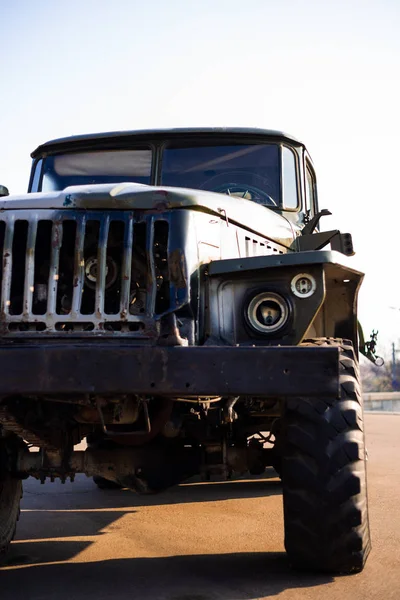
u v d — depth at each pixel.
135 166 5.80
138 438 4.04
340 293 4.13
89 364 3.25
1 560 4.06
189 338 3.60
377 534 4.55
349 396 3.49
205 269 3.80
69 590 3.41
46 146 6.03
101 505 5.92
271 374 3.18
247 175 5.72
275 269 3.71
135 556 4.13
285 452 3.46
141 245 3.73
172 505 5.88
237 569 3.76
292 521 3.44
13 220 3.70
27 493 6.59
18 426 3.71
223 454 4.15
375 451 9.73
